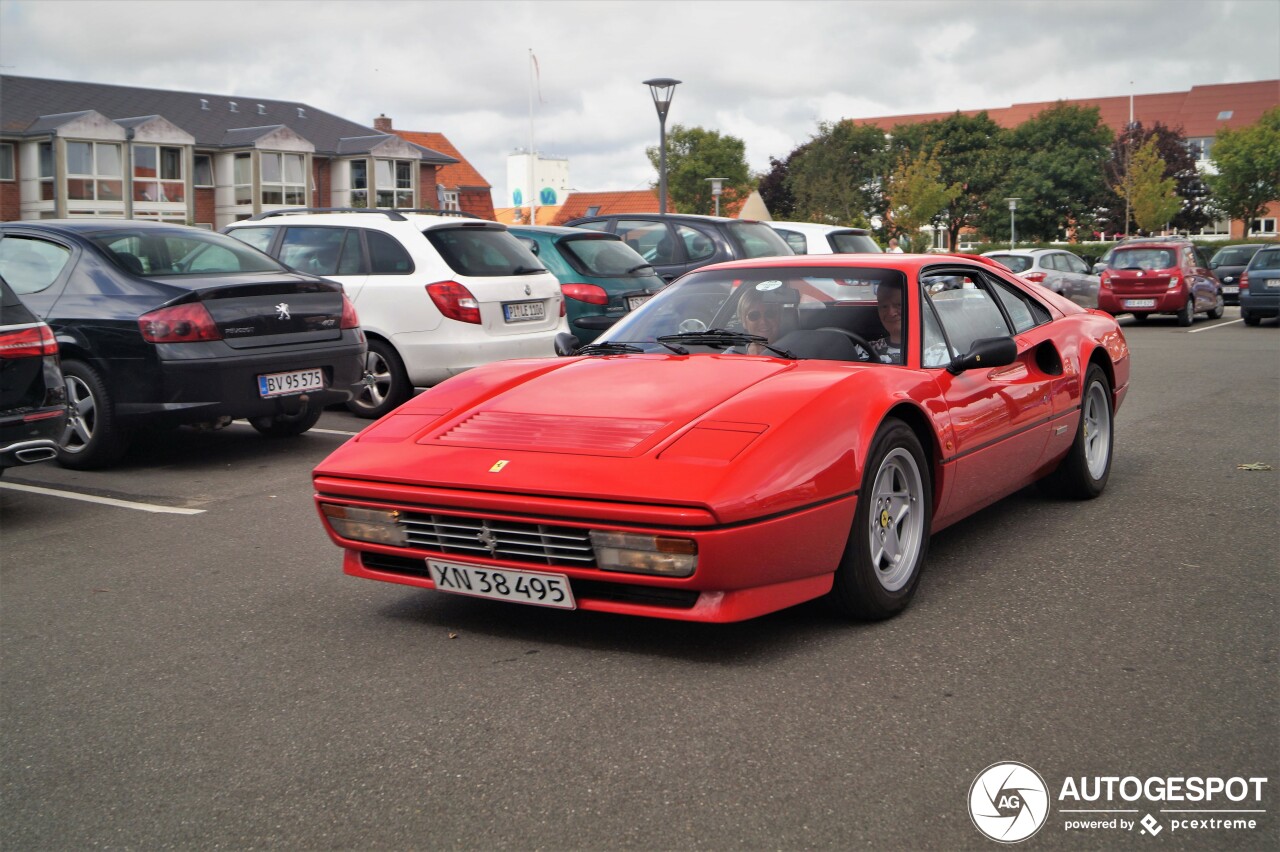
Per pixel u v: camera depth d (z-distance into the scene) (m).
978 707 2.96
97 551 4.92
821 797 2.48
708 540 3.10
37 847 2.38
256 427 8.22
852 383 3.68
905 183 54.31
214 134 48.03
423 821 2.43
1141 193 57.91
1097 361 5.68
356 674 3.33
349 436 8.14
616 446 3.38
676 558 3.15
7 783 2.69
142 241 7.07
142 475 6.70
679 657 3.39
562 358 4.42
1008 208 73.81
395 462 3.62
